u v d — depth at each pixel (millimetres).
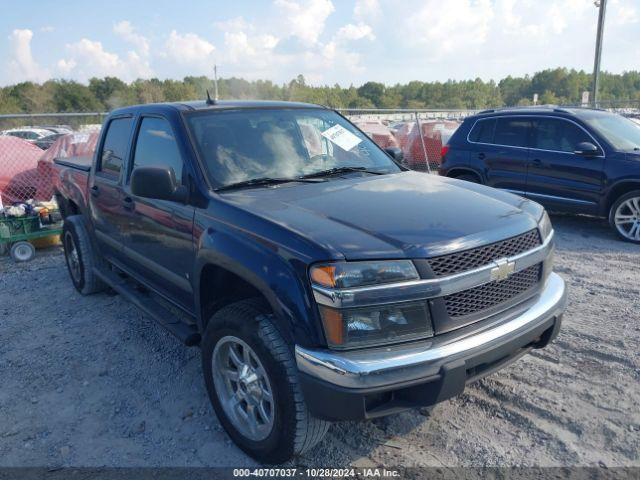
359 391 2469
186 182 3592
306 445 2848
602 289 5629
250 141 3891
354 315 2537
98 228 5164
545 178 8367
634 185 7492
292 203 3195
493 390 3725
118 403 3744
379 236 2727
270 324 2818
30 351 4570
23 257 7352
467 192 3568
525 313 3002
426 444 3201
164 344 4613
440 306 2662
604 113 8562
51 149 9000
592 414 3418
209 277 3400
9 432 3449
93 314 5328
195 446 3256
